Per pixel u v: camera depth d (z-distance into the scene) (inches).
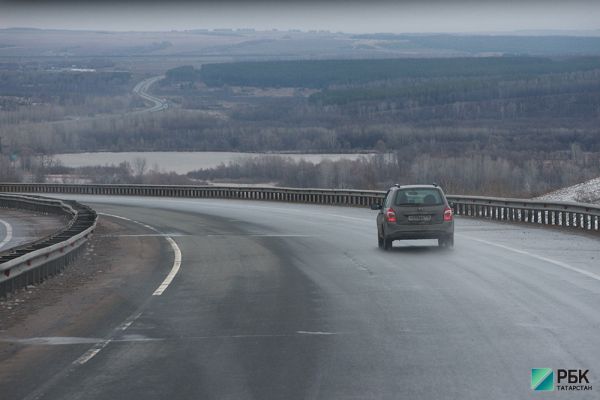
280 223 3201.3
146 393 740.7
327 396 716.7
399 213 1991.9
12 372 834.2
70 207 3772.1
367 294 1304.1
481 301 1208.2
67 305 1270.9
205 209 4424.2
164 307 1222.3
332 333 992.2
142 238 2608.3
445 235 1996.8
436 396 711.7
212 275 1608.0
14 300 1323.8
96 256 2065.7
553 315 1083.9
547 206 2778.1
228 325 1059.9
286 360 854.5
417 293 1301.7
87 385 773.3
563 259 1731.1
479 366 814.5
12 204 5265.8
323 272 1612.9
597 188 3927.2
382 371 800.3
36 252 1466.5
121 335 1009.5
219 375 797.9
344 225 3041.3
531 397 705.6
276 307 1196.5
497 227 2738.7
